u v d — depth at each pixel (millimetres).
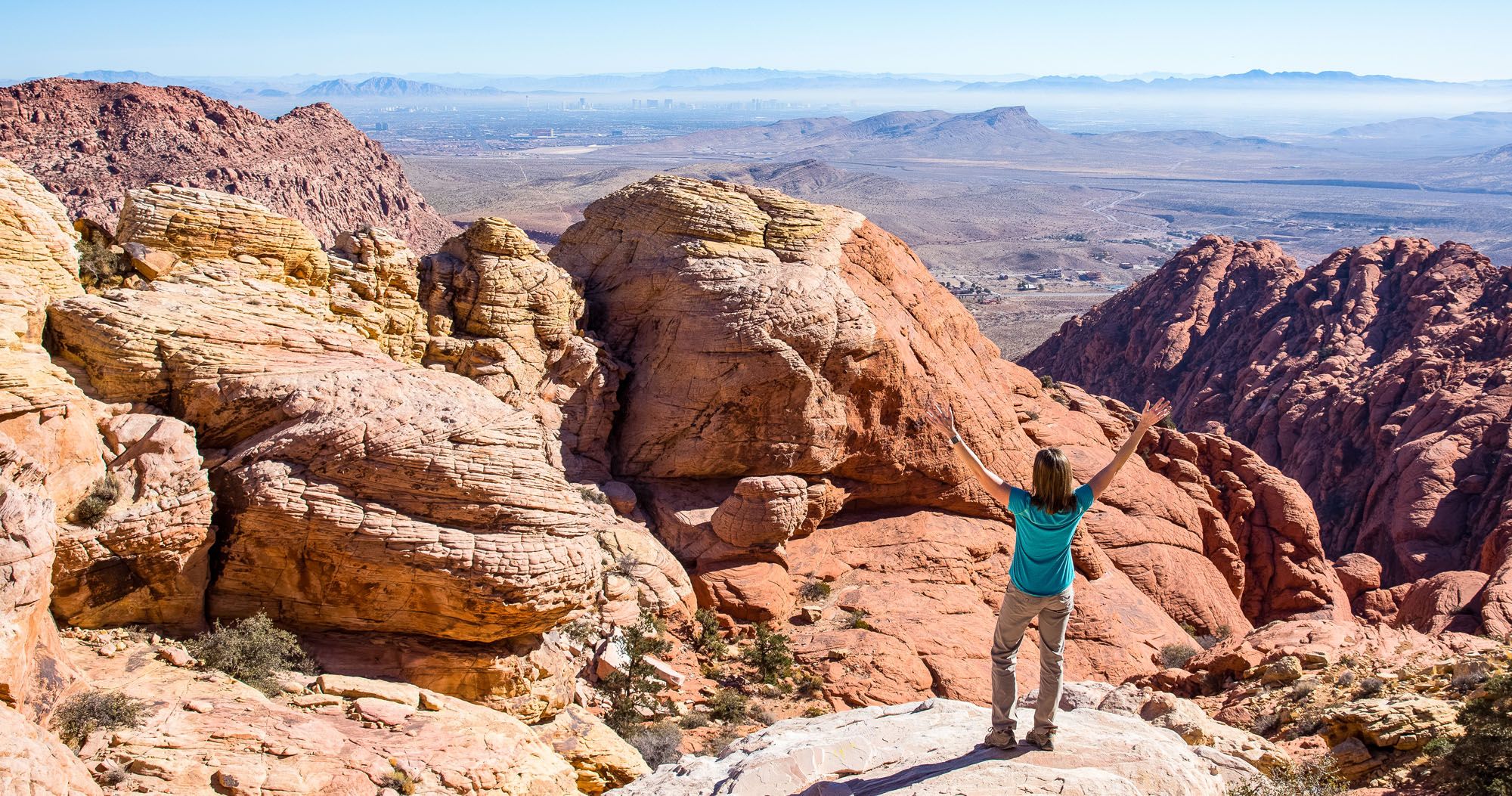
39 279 24297
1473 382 76125
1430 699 18047
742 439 37719
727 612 33438
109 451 21125
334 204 179250
